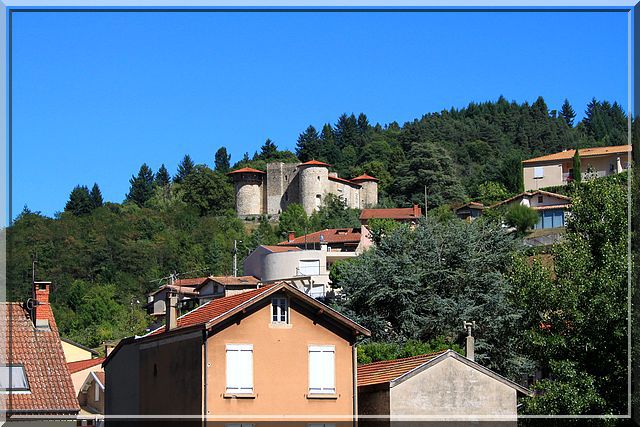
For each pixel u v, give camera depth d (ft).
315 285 374.63
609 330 193.47
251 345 155.12
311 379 156.25
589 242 222.07
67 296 346.33
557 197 473.67
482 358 236.43
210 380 152.66
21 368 154.40
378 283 263.49
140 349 176.45
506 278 261.03
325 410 155.43
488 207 538.06
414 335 253.44
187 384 157.38
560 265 213.87
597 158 586.86
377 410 157.48
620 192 222.69
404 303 260.83
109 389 188.65
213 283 358.23
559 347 200.34
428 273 267.39
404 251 276.82
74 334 316.81
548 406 185.06
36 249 363.76
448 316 253.85
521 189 623.36
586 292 200.34
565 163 604.49
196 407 153.38
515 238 306.14
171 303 169.68
